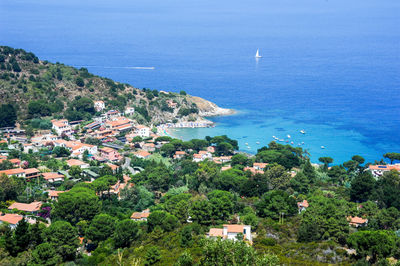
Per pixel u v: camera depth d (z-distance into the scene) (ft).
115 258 452.35
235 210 591.37
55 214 572.10
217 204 542.98
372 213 564.71
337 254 435.53
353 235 460.55
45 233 488.44
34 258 440.04
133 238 508.94
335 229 481.87
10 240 454.81
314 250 444.14
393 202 621.72
